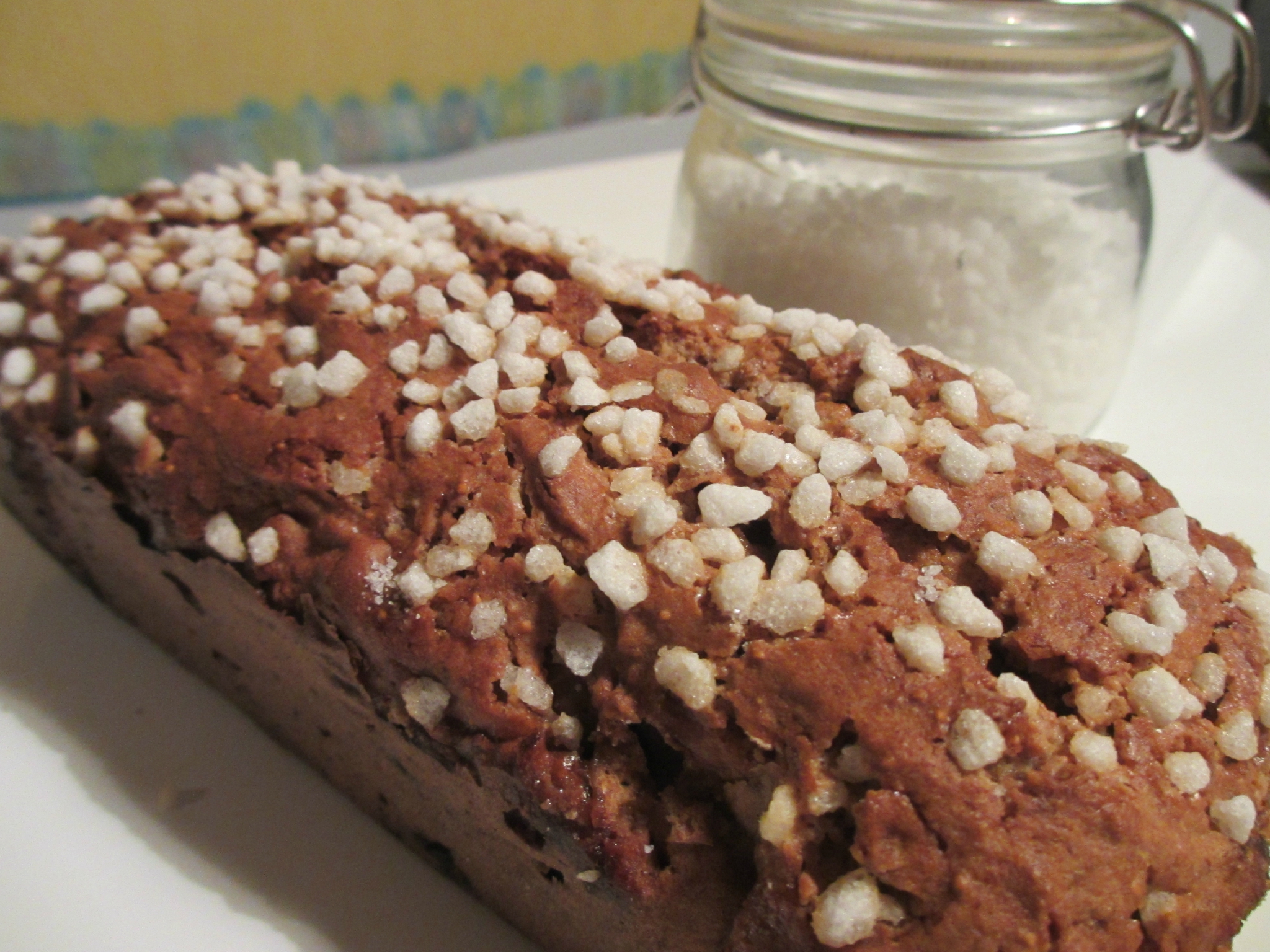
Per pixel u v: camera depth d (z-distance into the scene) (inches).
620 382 5.4
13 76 11.5
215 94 12.5
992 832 4.0
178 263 6.8
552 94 14.0
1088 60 6.6
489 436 5.3
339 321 5.9
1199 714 4.4
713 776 4.7
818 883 4.2
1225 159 12.8
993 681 4.3
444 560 5.0
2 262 7.4
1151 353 9.6
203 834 5.8
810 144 7.4
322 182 7.5
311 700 5.9
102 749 6.3
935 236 7.2
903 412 5.2
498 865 5.4
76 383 6.4
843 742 4.3
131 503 6.2
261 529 5.6
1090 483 5.0
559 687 4.9
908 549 4.7
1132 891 4.1
